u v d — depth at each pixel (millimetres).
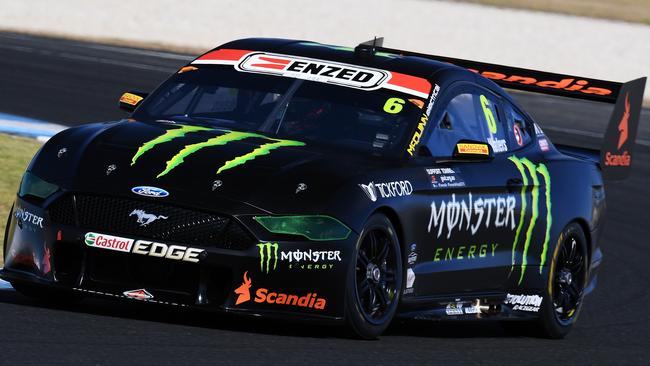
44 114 52938
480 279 23406
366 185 20141
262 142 21141
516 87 28250
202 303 18891
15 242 20109
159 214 18953
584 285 26812
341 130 22031
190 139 20797
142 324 19344
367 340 20359
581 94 28078
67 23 88188
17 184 33969
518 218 24312
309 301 19312
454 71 24234
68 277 19469
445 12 89000
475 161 22719
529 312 25000
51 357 16281
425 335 23266
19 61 68188
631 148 28750
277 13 89312
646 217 46031
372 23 88938
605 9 107562
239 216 18906
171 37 88688
